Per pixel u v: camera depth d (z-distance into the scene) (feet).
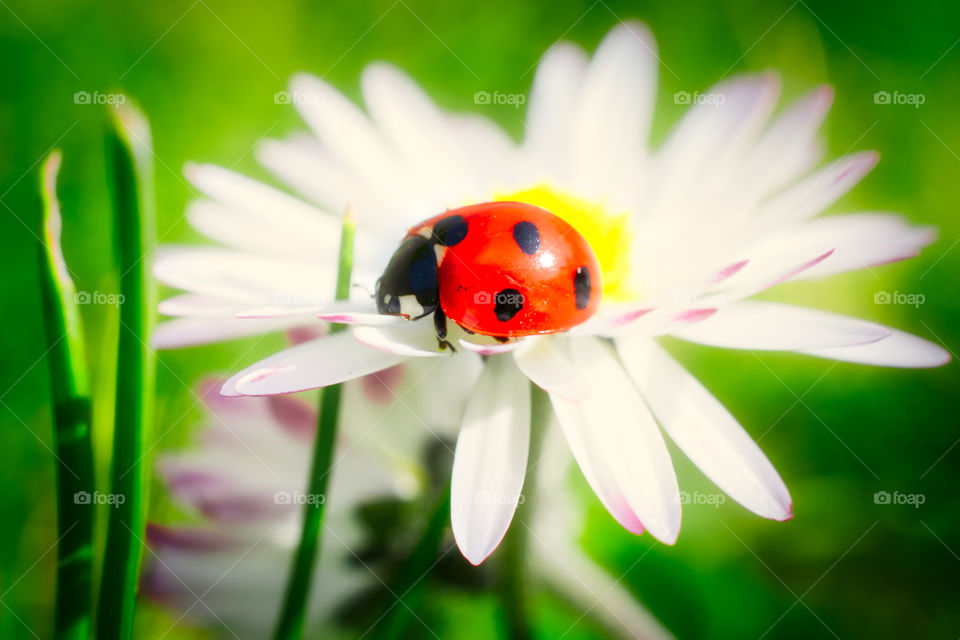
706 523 0.28
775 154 0.27
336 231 0.27
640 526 0.23
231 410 0.26
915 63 0.31
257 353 0.29
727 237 0.26
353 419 0.26
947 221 0.30
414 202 0.28
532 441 0.24
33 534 0.28
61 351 0.23
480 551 0.23
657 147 0.27
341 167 0.28
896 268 0.30
